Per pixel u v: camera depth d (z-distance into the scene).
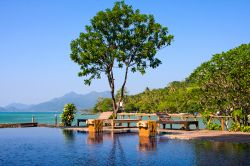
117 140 16.00
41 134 20.19
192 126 30.58
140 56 26.28
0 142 15.68
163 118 23.38
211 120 21.94
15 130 24.09
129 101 110.81
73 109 29.28
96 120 21.33
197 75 21.45
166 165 9.28
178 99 80.12
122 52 25.50
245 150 11.88
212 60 20.28
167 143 14.36
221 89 20.53
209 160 9.91
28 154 11.68
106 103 99.62
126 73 26.78
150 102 102.38
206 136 16.73
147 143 14.49
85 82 26.66
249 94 19.36
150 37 26.78
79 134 20.02
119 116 27.97
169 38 26.55
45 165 9.49
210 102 21.42
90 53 25.70
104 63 26.58
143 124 17.88
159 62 27.02
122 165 9.36
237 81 19.30
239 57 18.91
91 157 10.84
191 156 10.72
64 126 28.20
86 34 26.12
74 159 10.48
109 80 26.81
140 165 9.33
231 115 20.47
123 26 26.53
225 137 16.17
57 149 12.95
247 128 19.17
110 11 25.92
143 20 25.97
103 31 26.42
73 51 26.42
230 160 9.85
